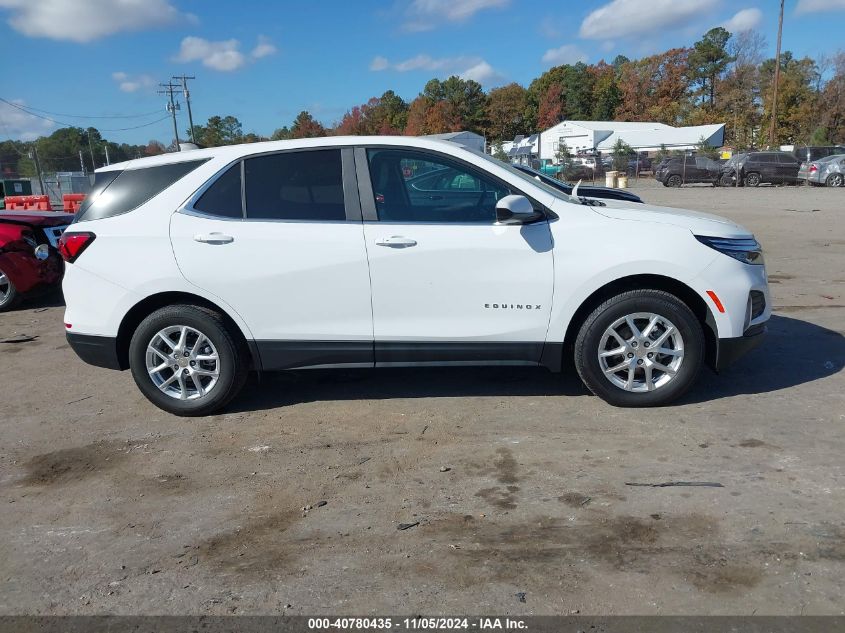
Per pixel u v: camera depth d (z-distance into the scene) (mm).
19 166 41312
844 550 2994
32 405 5293
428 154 4570
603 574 2914
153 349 4738
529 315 4488
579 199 4906
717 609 2670
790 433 4184
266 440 4461
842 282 8844
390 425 4594
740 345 4512
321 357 4641
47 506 3750
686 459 3904
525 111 103000
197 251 4559
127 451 4395
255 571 3062
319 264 4492
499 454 4098
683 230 4441
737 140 73438
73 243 4727
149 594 2938
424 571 2998
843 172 31047
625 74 101375
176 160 4758
